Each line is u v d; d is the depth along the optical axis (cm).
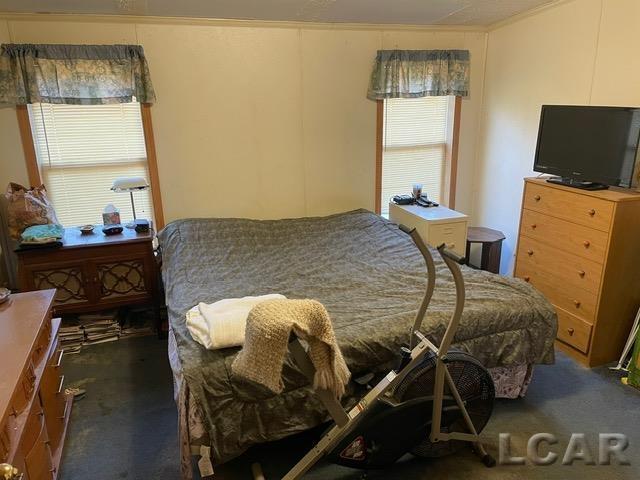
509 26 391
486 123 432
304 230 374
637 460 209
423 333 211
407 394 192
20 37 317
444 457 213
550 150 314
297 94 389
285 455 213
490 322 224
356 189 427
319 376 143
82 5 301
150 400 258
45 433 182
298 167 406
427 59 402
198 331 200
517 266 342
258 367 136
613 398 254
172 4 309
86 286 314
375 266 300
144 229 334
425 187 455
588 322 282
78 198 362
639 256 274
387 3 329
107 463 211
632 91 292
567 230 293
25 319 189
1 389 141
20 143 331
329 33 383
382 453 193
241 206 400
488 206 442
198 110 369
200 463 180
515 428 230
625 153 265
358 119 411
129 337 335
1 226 337
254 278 284
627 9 290
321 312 142
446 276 274
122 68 334
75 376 283
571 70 335
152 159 366
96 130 353
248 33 364
